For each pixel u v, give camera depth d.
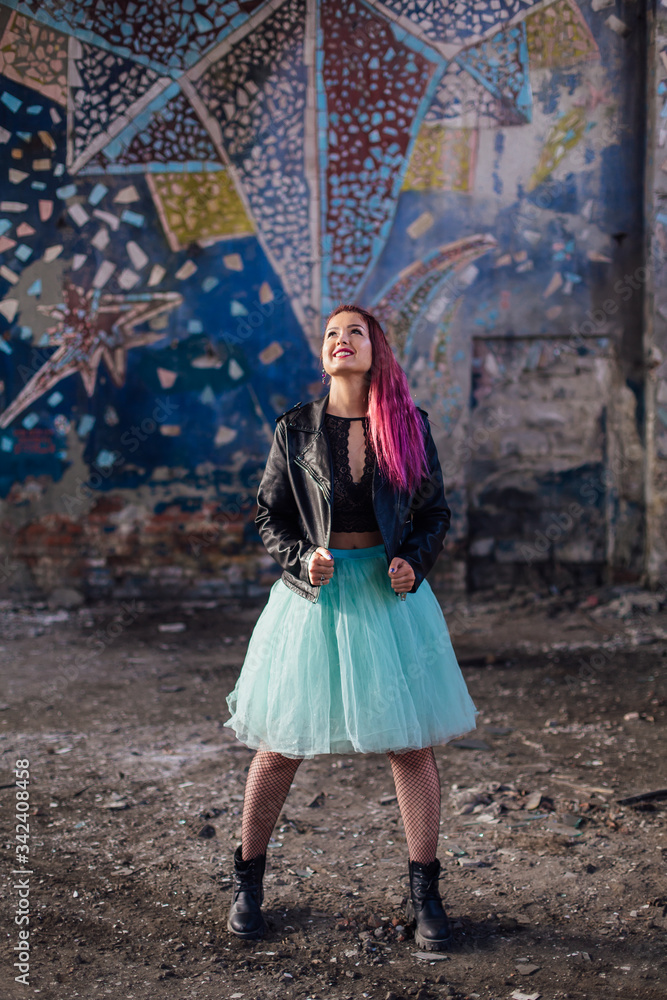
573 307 6.48
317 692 1.95
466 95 6.38
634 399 6.52
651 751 3.38
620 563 6.61
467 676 4.64
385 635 1.97
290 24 6.34
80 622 6.06
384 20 6.33
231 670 4.79
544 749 3.46
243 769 3.25
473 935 2.06
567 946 2.00
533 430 6.66
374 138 6.45
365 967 1.93
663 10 6.10
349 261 6.55
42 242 6.58
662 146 6.20
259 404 6.66
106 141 6.48
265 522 2.15
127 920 2.15
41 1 6.35
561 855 2.49
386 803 2.93
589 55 6.29
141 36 6.38
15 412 6.68
